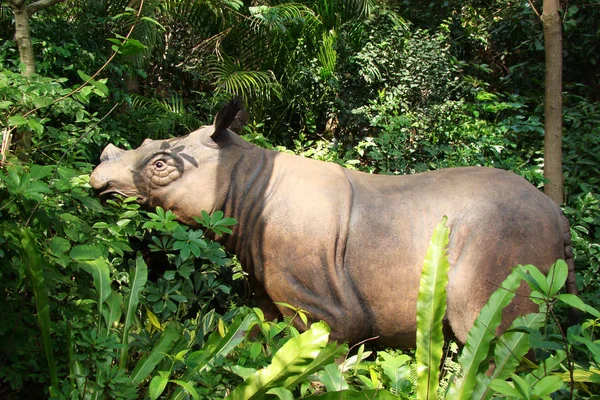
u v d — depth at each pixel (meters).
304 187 2.96
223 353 2.42
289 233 2.89
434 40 6.96
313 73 6.86
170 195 3.05
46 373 2.37
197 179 3.04
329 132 7.05
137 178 3.08
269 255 2.93
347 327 2.87
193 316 3.60
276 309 3.12
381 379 2.52
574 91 7.70
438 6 8.55
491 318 2.32
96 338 2.32
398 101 6.62
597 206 5.21
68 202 2.69
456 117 6.54
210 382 2.21
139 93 6.73
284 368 2.08
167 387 2.50
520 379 1.85
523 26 7.93
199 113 6.62
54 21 5.35
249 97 6.49
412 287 2.84
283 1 6.81
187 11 6.37
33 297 2.46
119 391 2.22
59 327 2.38
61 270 2.58
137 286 2.76
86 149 4.32
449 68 6.98
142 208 3.15
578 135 6.20
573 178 5.75
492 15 8.71
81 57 4.95
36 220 2.38
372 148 6.14
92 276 2.66
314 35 6.68
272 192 2.99
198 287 3.07
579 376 2.14
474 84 7.41
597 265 4.36
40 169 2.30
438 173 3.09
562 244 2.87
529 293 2.70
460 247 2.78
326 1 6.89
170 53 7.06
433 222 2.85
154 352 2.47
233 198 3.02
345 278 2.88
